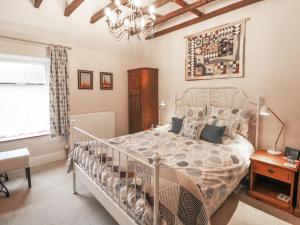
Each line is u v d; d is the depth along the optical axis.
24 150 2.78
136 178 1.44
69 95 3.61
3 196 2.40
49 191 2.52
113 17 2.12
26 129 3.51
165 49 3.94
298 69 2.37
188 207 1.33
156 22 3.27
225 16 2.98
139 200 1.34
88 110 3.93
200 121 2.88
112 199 1.65
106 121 4.11
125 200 1.48
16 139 3.21
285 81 2.48
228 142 2.55
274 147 2.51
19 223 1.92
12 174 3.02
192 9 2.89
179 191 1.33
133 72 4.25
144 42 4.16
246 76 2.82
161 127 3.49
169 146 2.45
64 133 3.52
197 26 3.35
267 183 2.56
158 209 1.16
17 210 2.12
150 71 3.99
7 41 2.92
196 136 2.71
